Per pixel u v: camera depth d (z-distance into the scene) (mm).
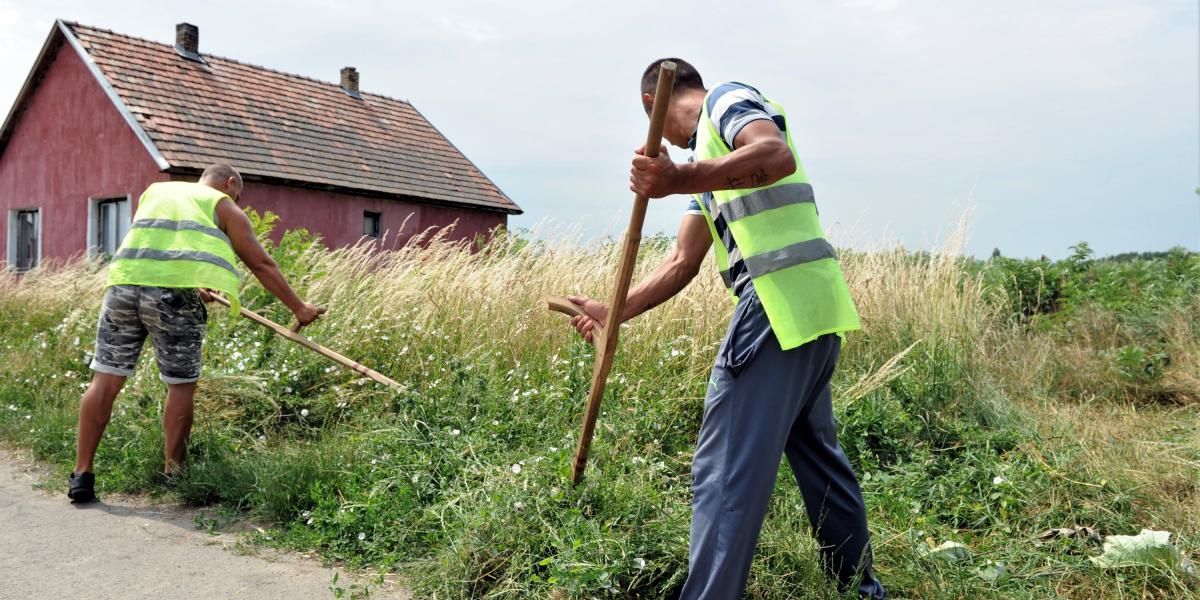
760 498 2111
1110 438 3924
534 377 4801
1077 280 8039
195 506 3645
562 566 2535
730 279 2311
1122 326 6680
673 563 2625
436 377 4766
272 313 5949
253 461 3854
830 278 2191
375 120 20375
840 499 2500
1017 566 2789
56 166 16969
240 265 6453
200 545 3160
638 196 2064
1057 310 7695
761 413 2113
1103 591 2566
